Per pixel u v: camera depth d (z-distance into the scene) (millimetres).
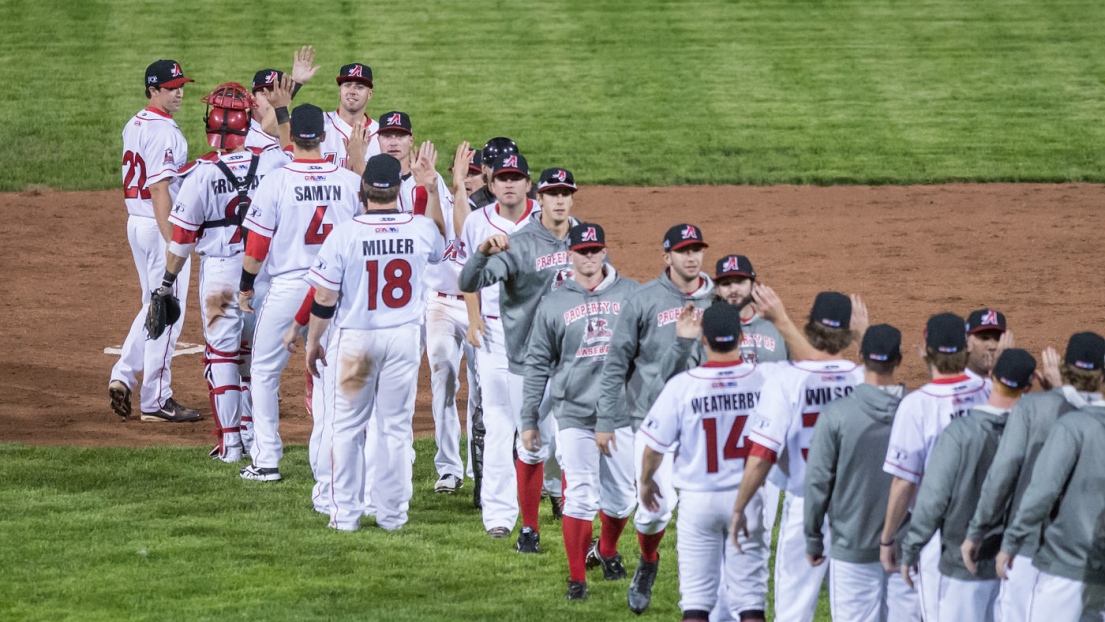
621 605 25359
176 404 40656
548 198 27641
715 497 22109
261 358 32844
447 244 32719
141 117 38625
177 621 23875
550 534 30047
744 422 21953
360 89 38562
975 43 104375
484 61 101312
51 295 58469
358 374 28875
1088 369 20188
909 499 20422
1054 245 65438
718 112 93438
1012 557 19641
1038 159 85125
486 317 29547
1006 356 20141
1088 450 19375
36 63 98062
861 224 71562
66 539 28453
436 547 28719
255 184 34031
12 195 79188
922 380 44062
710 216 74375
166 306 35312
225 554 27688
